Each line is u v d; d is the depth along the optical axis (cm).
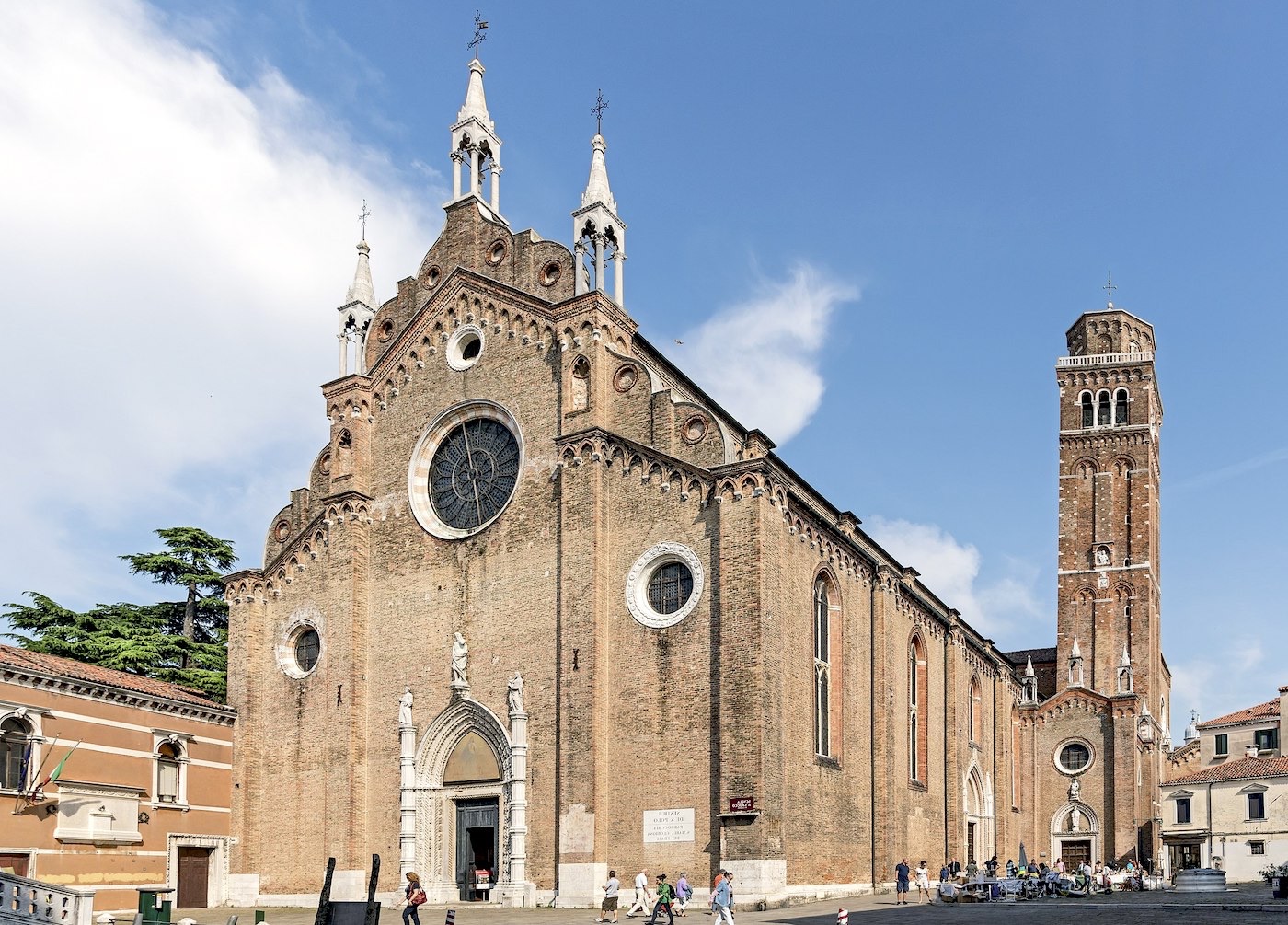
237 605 5662
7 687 4403
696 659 4428
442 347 5444
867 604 5578
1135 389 10300
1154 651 10131
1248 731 10688
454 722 4975
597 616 4584
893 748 5741
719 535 4456
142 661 6444
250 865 5291
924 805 6209
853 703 5266
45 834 4419
